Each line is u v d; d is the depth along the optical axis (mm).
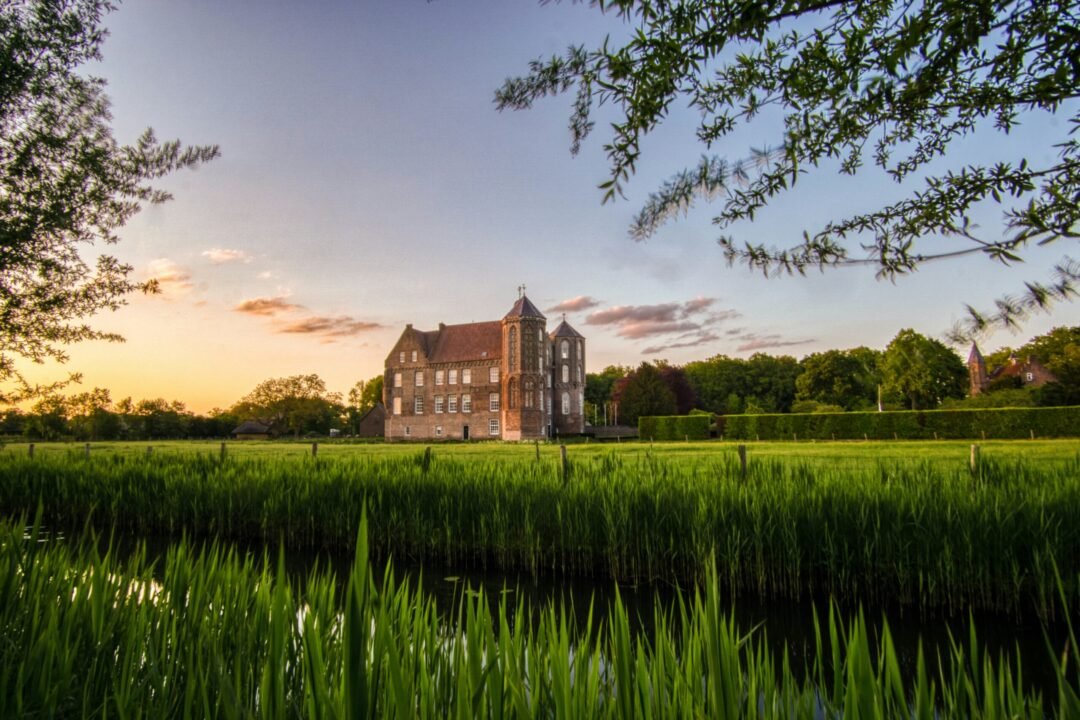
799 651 5680
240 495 11492
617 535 8359
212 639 2678
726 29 2207
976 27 1935
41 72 7992
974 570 6652
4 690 2182
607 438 59562
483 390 60844
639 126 2412
